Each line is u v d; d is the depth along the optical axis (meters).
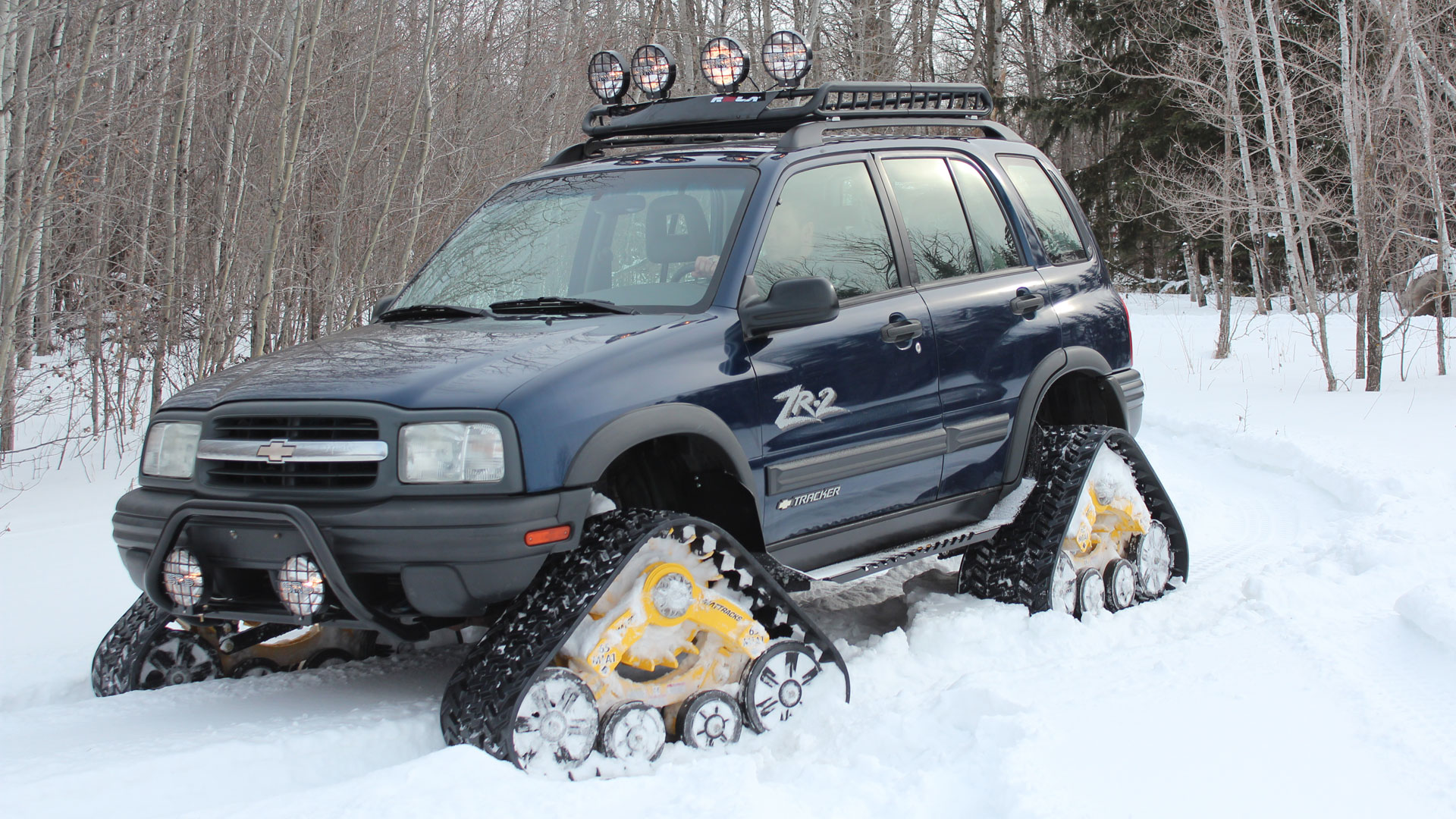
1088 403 5.49
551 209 4.59
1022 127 31.78
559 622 3.26
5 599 5.49
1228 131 16.77
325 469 3.38
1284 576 5.21
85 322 10.45
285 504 3.32
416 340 3.90
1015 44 35.41
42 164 9.09
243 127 11.02
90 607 5.34
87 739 3.41
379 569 3.26
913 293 4.57
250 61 10.45
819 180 4.42
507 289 4.35
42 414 11.21
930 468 4.52
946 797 3.05
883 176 4.68
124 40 10.23
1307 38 18.55
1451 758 3.16
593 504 3.57
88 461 9.55
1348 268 23.52
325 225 11.64
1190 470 8.66
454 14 12.52
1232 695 3.65
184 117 10.88
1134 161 26.75
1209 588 5.21
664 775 3.19
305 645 4.38
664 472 4.04
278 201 9.97
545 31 14.39
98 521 7.32
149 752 3.20
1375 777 3.06
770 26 24.41
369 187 11.77
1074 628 4.56
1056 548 4.73
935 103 5.27
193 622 3.65
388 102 11.84
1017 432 4.91
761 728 3.65
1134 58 25.92
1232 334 17.30
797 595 5.45
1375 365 11.72
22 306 9.84
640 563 3.54
